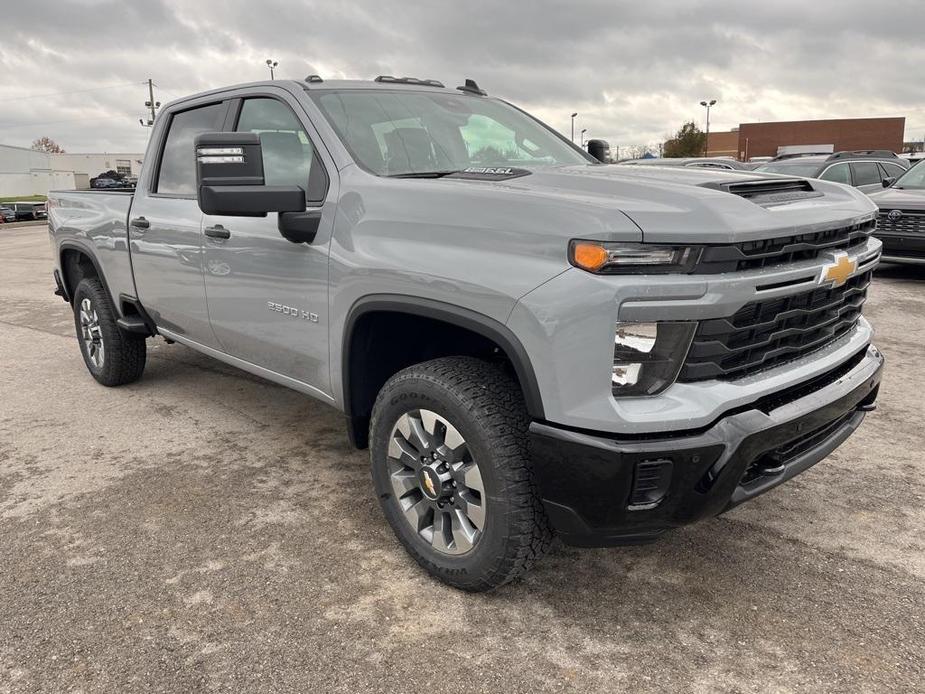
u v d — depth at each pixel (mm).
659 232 2018
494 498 2352
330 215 2840
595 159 3895
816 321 2498
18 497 3410
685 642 2324
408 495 2709
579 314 2057
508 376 2467
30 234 27750
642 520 2180
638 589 2615
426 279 2410
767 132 62312
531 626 2414
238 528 3086
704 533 2986
